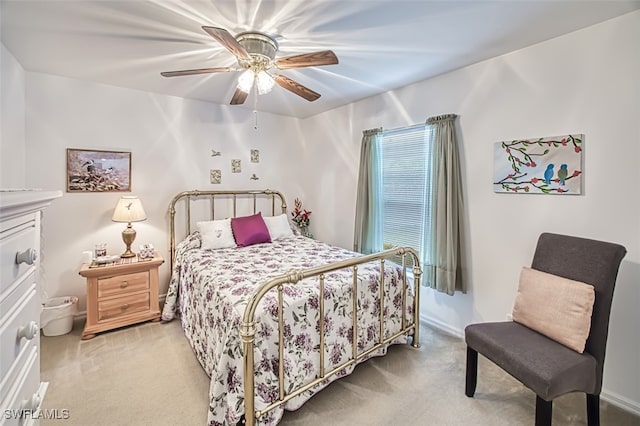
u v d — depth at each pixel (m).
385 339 2.26
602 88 1.87
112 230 3.08
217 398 1.55
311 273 1.69
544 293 1.74
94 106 2.93
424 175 2.94
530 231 2.22
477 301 2.56
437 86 2.76
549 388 1.39
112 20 1.81
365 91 3.21
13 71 2.35
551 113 2.08
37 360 0.98
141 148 3.21
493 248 2.44
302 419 1.70
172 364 2.23
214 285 2.08
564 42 2.01
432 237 2.74
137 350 2.42
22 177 2.55
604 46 1.85
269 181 4.18
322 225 4.17
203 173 3.63
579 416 1.72
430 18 1.80
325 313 1.90
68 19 1.79
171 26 1.88
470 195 2.57
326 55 1.78
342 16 1.76
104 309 2.67
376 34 1.99
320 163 4.17
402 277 2.40
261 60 1.99
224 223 3.33
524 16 1.79
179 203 3.48
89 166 2.93
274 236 3.60
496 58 2.35
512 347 1.61
